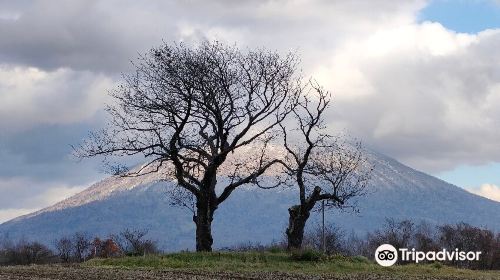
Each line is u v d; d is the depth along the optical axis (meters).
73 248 123.62
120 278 29.78
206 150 49.94
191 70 48.19
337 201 50.59
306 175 53.88
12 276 30.61
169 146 48.19
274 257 42.53
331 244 79.88
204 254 43.03
